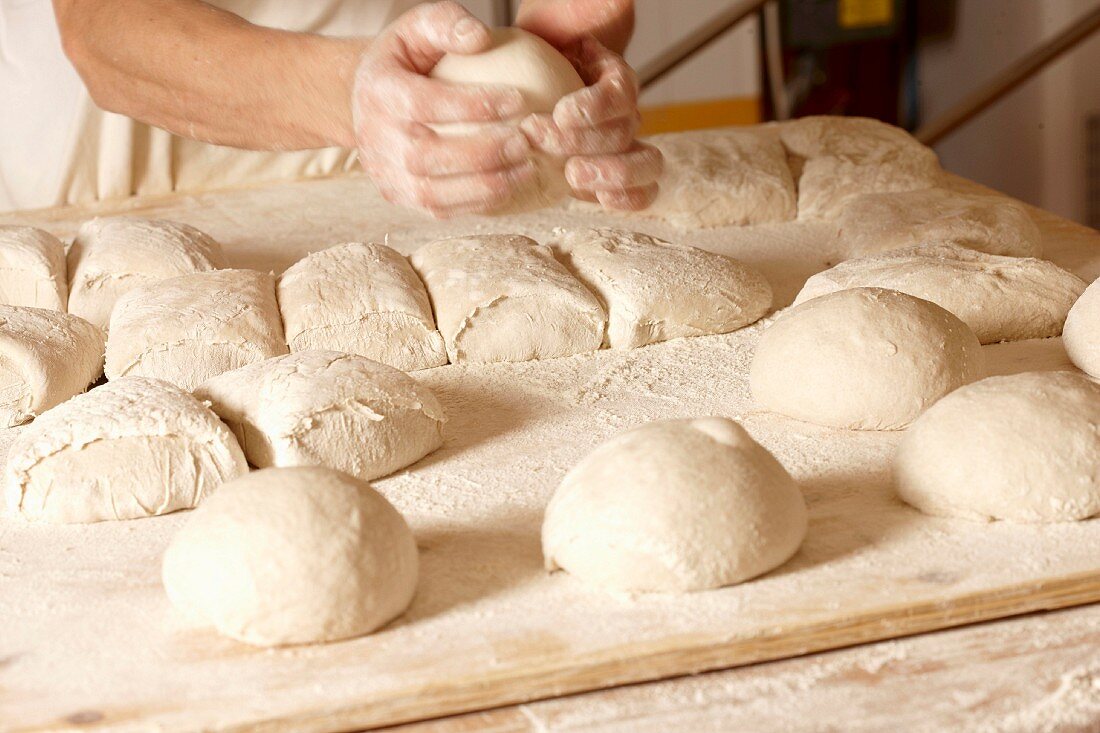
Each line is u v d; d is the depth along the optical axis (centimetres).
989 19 438
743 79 498
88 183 254
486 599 110
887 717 94
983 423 120
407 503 132
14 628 108
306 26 267
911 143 242
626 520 107
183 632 106
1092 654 101
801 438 142
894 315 145
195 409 133
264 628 101
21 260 183
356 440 136
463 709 97
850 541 117
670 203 222
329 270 173
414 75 138
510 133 136
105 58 194
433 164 138
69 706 96
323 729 95
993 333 168
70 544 125
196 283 170
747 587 109
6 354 154
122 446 130
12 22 254
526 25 155
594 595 109
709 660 100
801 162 242
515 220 228
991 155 453
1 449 148
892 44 450
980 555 112
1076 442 118
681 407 154
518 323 169
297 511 105
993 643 103
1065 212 429
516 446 146
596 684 99
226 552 103
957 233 192
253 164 269
